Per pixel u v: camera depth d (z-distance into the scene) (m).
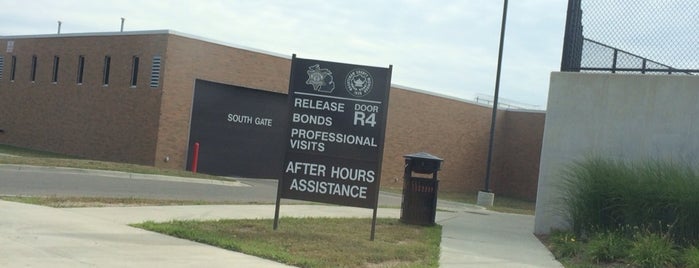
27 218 9.68
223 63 28.75
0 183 14.71
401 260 8.99
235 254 8.46
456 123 37.81
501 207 25.41
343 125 10.37
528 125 39.34
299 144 10.48
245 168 29.62
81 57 31.91
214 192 18.23
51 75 33.34
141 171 20.97
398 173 34.91
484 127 39.47
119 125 28.98
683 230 9.99
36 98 34.09
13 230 8.70
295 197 10.49
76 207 11.66
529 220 17.52
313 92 10.45
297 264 8.10
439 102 36.78
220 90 28.80
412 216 13.35
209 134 28.56
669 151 11.84
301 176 10.48
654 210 10.33
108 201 12.96
